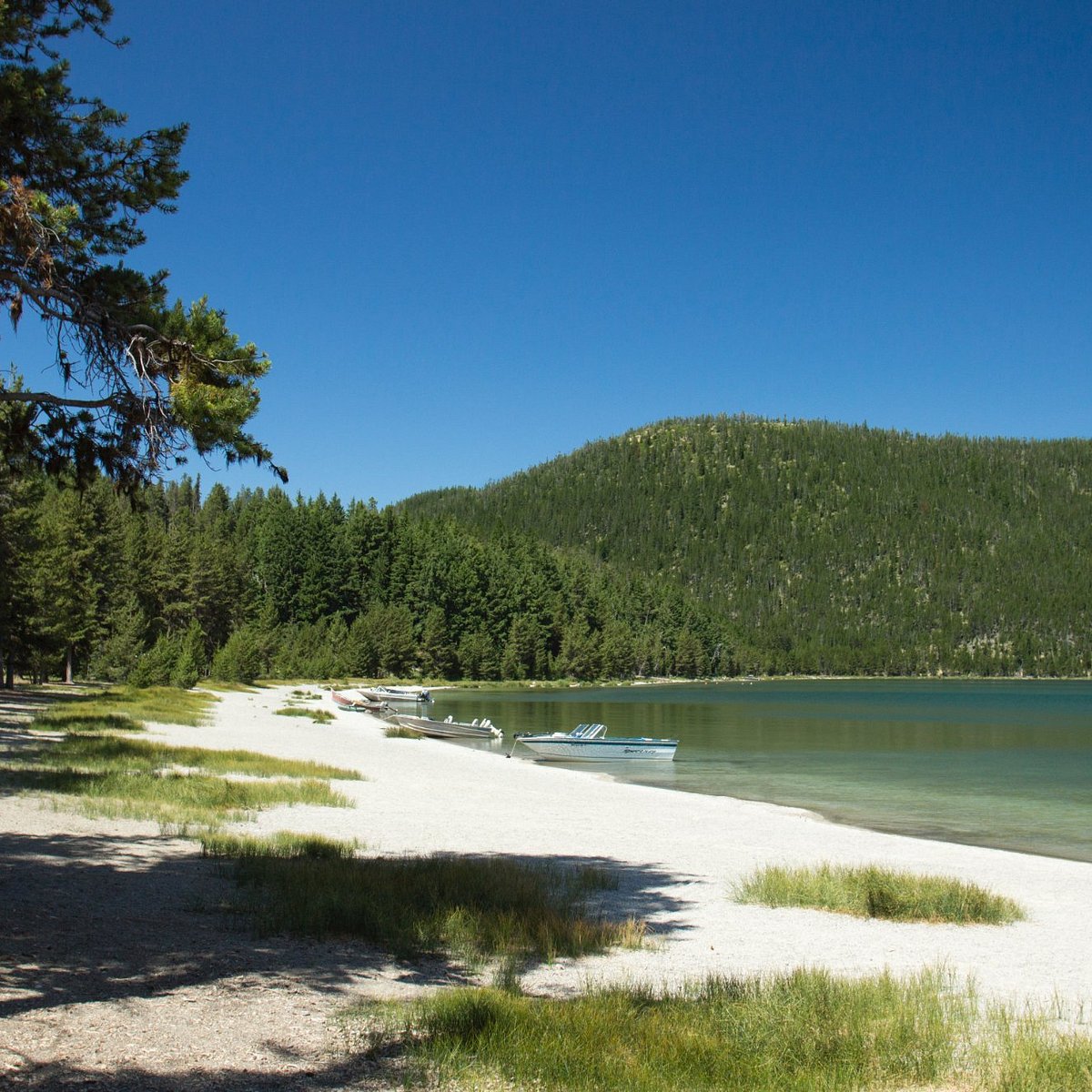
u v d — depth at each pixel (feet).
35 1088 16.19
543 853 53.67
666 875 48.91
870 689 542.57
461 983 26.45
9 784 57.52
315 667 352.28
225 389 27.27
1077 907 45.75
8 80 26.30
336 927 30.99
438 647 415.44
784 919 39.93
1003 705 334.65
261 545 416.87
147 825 49.32
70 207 25.67
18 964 24.08
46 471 31.14
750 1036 22.48
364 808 66.13
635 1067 19.44
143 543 276.21
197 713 152.76
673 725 209.87
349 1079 18.02
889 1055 21.81
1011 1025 25.08
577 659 471.21
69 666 202.80
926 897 42.68
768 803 89.61
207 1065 18.19
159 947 27.07
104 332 28.30
